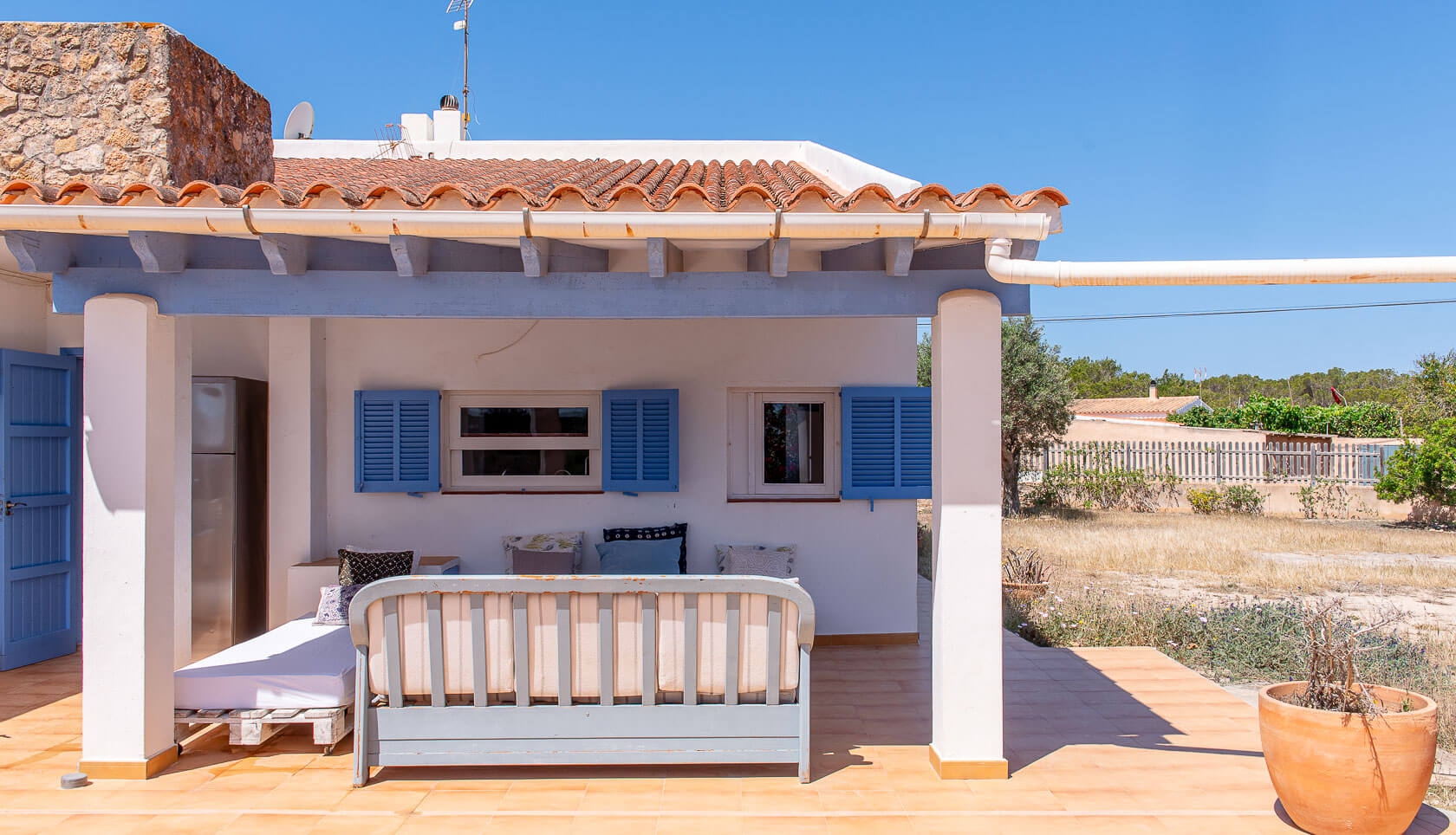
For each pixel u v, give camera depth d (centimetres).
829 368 850
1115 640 864
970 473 489
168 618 512
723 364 847
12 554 748
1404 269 438
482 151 1144
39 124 592
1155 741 566
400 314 489
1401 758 409
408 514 839
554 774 508
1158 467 2353
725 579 481
